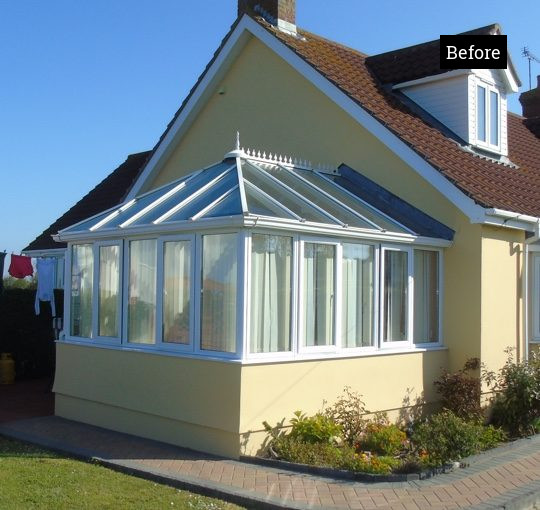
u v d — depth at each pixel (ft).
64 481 29.19
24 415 43.91
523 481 30.04
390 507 26.30
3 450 35.17
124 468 31.30
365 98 48.80
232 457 32.99
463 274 42.55
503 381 41.93
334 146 47.93
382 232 39.11
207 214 35.04
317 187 42.11
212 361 33.94
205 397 34.19
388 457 32.40
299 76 50.03
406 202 44.29
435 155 45.21
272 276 34.81
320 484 29.07
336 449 32.96
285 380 34.45
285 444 33.12
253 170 41.32
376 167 45.78
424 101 53.98
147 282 38.58
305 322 35.94
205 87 54.08
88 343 41.29
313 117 49.19
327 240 36.94
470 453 33.22
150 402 37.04
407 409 40.93
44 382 57.88
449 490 28.55
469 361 41.73
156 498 27.12
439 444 32.65
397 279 41.45
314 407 35.73
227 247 34.50
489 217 41.27
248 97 53.06
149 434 37.24
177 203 38.63
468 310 42.39
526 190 49.14
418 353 41.63
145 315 38.60
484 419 41.42
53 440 36.76
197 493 28.25
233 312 33.96
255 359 33.30
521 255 45.68
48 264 53.98
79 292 43.11
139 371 37.88
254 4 56.39
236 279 33.68
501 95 55.72
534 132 72.23
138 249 39.27
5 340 58.29
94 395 40.57
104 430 39.37
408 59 54.65
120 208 43.11
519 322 45.24
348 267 38.73
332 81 47.29
